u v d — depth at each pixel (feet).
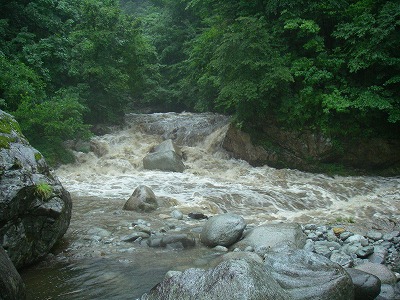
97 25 63.82
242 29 46.34
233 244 22.15
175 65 89.76
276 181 41.93
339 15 48.19
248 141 49.93
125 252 21.02
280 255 17.40
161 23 97.30
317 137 45.85
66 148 50.11
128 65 70.33
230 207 32.89
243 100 46.96
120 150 53.67
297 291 14.25
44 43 57.16
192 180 41.52
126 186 38.73
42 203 18.80
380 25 41.39
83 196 34.22
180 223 26.50
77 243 22.08
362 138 45.55
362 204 34.60
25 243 18.15
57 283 17.24
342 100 43.55
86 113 61.57
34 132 46.70
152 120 69.46
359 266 18.95
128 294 16.24
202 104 66.18
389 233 24.97
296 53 49.29
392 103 43.80
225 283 12.62
